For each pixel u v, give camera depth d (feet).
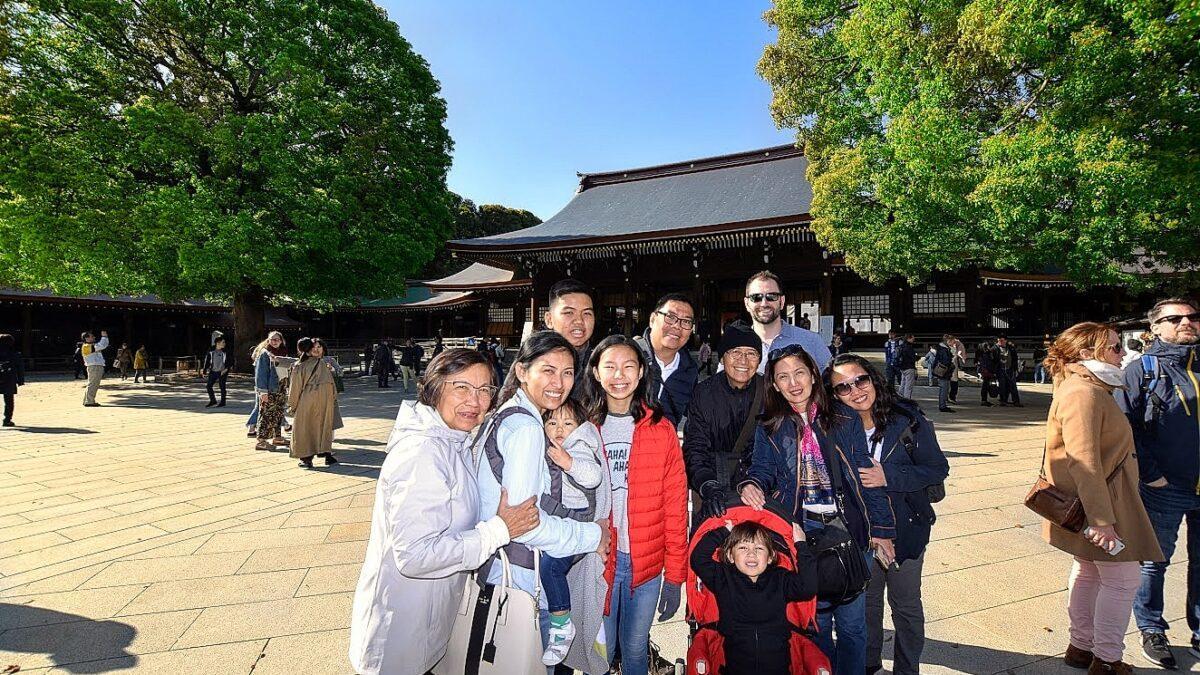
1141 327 27.68
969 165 30.32
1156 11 23.17
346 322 119.03
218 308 95.45
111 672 8.62
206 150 55.16
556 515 6.72
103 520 15.88
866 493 7.84
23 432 30.99
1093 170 24.40
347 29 57.62
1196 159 23.29
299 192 55.26
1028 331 66.59
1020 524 15.20
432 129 64.90
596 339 75.20
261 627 10.02
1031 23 25.16
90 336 42.60
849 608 7.80
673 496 7.91
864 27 32.81
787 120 42.75
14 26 48.85
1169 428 9.19
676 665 8.55
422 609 5.84
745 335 9.01
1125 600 8.17
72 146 48.91
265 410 25.84
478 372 6.22
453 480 5.81
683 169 92.43
